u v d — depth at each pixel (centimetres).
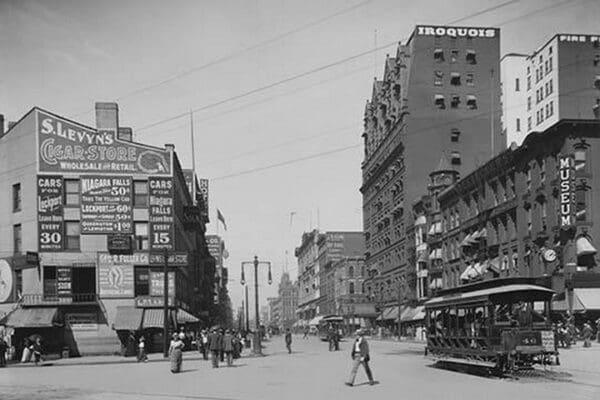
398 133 9238
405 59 9169
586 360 2883
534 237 4916
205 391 2067
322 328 9181
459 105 9000
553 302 4422
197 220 6088
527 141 4947
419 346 5622
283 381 2372
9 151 4969
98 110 4925
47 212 4750
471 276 6006
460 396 1750
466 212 6656
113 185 4847
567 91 8469
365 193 11994
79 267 4725
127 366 3488
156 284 4816
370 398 1758
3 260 4741
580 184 4525
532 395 1744
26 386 2381
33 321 4466
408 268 8650
